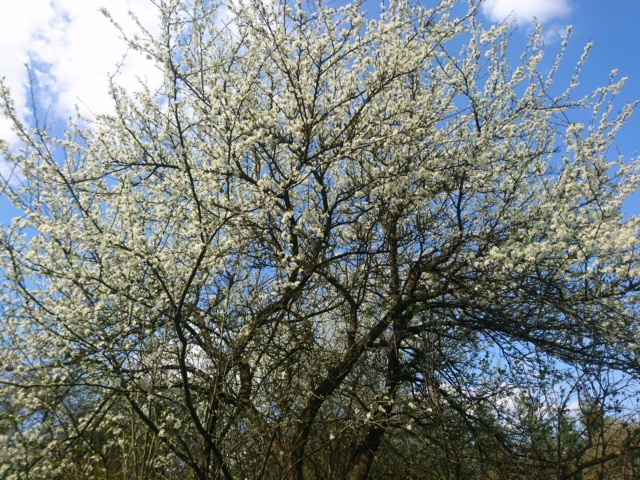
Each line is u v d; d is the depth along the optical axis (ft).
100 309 20.25
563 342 24.41
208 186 21.58
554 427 23.21
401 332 25.00
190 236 21.54
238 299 24.22
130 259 19.42
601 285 21.97
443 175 23.97
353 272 27.32
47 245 20.26
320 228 23.13
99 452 19.58
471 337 25.14
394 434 26.25
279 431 23.20
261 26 23.31
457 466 22.18
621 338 21.24
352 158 24.73
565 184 23.48
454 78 25.91
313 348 23.82
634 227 23.70
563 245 20.58
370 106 25.46
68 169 22.76
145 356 19.80
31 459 17.51
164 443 18.29
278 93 24.91
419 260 25.32
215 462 19.66
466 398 23.61
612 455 22.38
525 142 26.37
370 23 23.71
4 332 18.99
